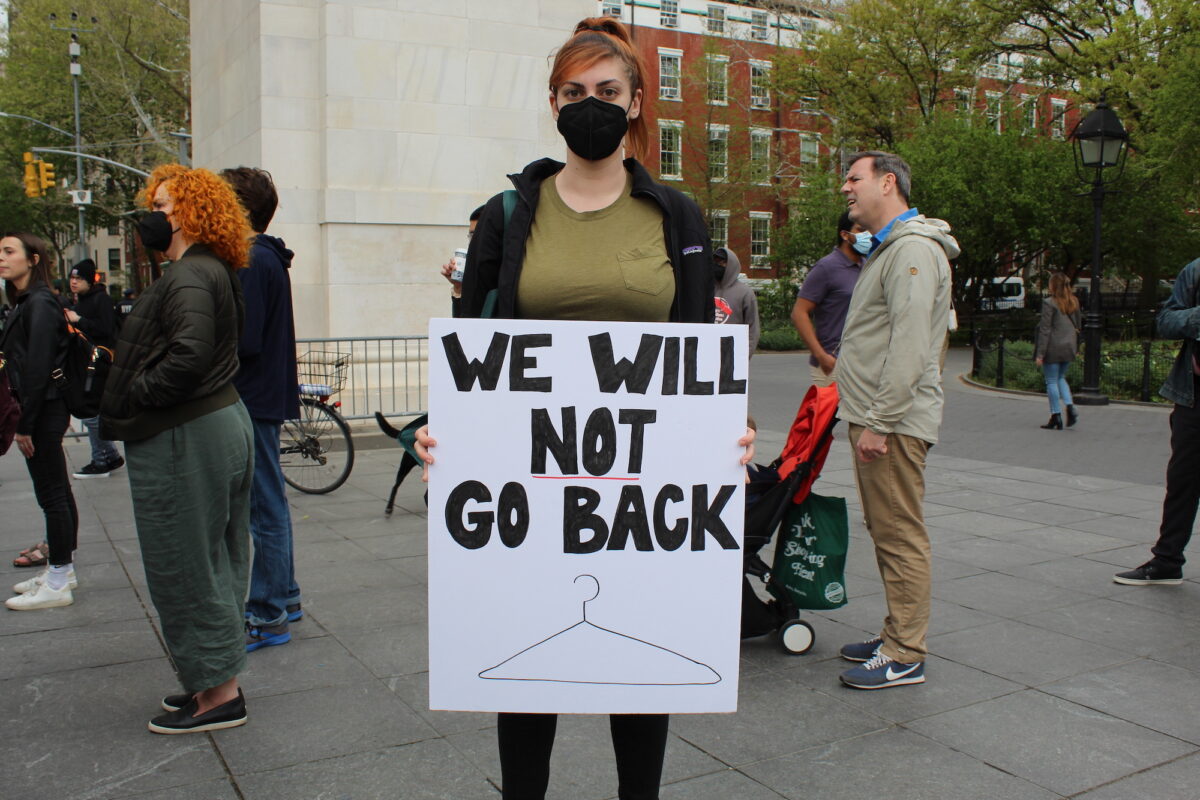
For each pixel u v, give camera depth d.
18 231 4.55
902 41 32.88
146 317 3.11
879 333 3.71
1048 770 2.99
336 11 10.38
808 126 40.00
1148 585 4.98
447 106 10.91
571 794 2.82
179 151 30.09
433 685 1.99
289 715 3.38
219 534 3.23
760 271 38.91
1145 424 11.55
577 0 11.59
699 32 38.62
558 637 1.99
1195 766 3.01
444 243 10.90
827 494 7.59
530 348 1.95
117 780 2.90
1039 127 31.39
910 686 3.67
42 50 39.25
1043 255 36.28
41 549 5.40
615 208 2.06
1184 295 4.83
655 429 1.98
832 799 2.81
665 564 1.99
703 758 3.08
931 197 29.91
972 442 10.23
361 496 7.33
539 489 1.97
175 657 3.21
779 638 4.03
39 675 3.76
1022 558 5.54
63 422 4.57
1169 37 25.53
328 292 10.41
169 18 32.34
